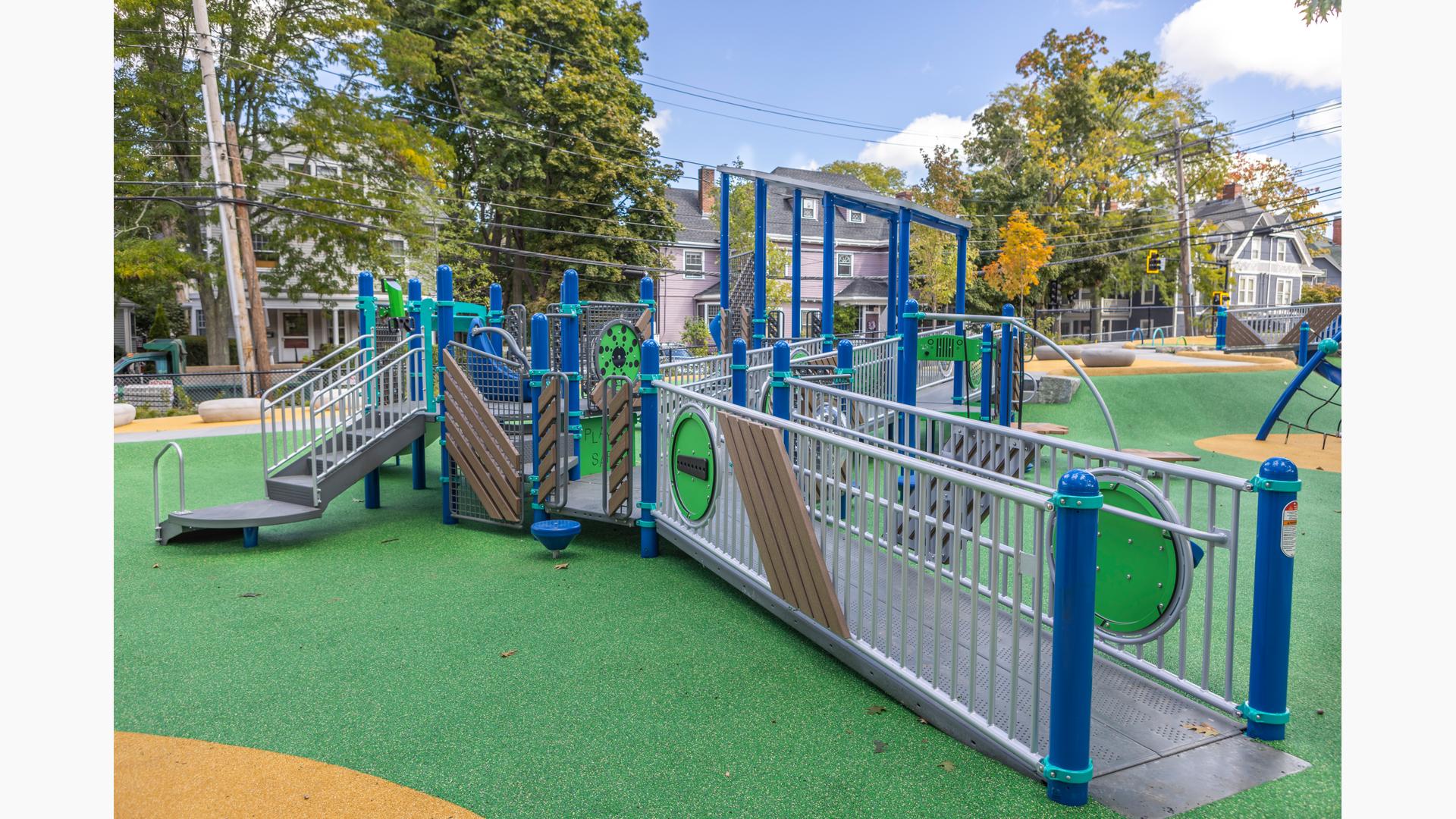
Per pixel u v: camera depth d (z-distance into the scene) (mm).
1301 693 3594
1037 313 41500
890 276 13508
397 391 8961
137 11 22094
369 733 3330
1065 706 2713
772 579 4438
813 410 6559
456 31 31078
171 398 17641
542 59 30469
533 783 2928
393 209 25609
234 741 3270
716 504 5203
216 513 6594
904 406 5238
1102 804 2723
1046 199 42469
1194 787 2814
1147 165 41844
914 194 43938
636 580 5484
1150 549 3639
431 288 28328
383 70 27172
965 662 3684
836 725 3361
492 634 4480
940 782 2893
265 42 23828
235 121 24875
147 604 5078
